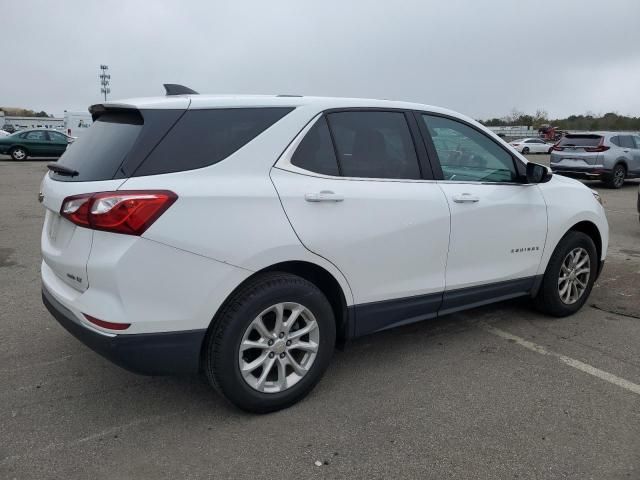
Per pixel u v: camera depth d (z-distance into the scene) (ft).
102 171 9.16
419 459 9.02
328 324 10.66
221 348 9.50
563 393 11.22
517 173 14.06
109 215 8.59
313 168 10.48
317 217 10.21
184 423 10.02
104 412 10.36
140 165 9.02
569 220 14.85
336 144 10.93
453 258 12.46
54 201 9.69
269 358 10.11
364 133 11.43
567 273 15.33
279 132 10.21
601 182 58.65
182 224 8.91
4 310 15.62
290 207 9.93
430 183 12.14
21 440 9.41
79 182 9.27
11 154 77.87
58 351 12.95
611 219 34.09
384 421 10.14
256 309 9.66
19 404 10.57
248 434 9.70
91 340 8.96
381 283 11.32
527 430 9.86
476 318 15.62
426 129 12.45
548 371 12.22
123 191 8.70
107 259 8.64
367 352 13.24
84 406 10.55
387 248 11.19
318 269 10.59
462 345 13.67
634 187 54.34
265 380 10.12
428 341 13.93
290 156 10.23
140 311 8.79
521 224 13.73
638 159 53.42
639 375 12.06
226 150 9.67
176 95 10.67
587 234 16.22
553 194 14.69
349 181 10.85
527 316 15.78
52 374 11.82
